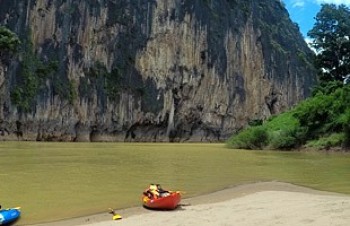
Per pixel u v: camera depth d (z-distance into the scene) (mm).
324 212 14414
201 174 27453
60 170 28547
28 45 86000
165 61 102125
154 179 24953
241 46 117688
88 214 16219
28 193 20312
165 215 15516
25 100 82625
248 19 122250
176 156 42906
